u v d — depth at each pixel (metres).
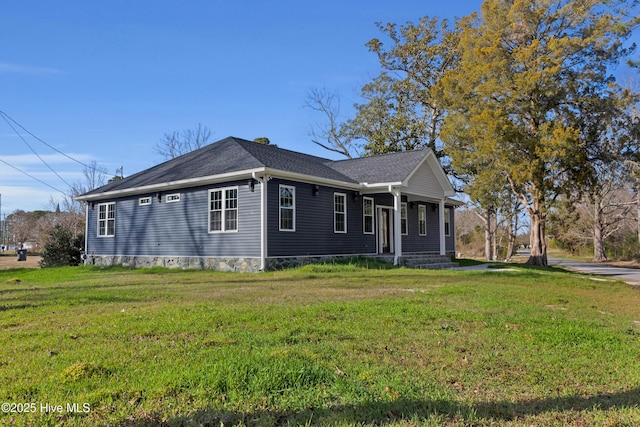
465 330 5.70
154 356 4.19
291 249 14.95
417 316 6.44
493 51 20.39
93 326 5.56
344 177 17.61
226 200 15.23
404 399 3.32
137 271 15.67
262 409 3.10
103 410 3.02
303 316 6.25
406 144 30.27
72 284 11.36
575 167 21.33
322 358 4.25
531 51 19.59
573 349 4.95
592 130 21.00
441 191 20.59
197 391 3.31
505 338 5.31
